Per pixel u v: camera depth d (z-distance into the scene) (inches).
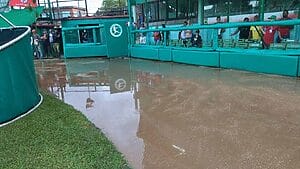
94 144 150.9
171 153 145.3
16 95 199.8
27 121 190.2
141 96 246.1
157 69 362.9
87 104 234.2
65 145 149.9
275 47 287.3
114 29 490.9
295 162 128.8
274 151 138.6
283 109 186.2
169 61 413.4
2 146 153.7
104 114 207.8
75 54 519.5
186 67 362.6
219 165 131.6
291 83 241.8
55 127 176.1
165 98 233.8
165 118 191.2
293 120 169.6
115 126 184.2
